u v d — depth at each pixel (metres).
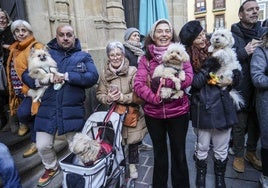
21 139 2.90
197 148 2.43
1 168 2.05
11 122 3.06
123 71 2.53
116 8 3.84
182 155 2.25
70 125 2.30
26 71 2.44
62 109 2.28
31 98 2.58
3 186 2.13
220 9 19.56
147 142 3.76
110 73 2.57
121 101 2.46
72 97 2.32
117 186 2.19
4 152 2.09
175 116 2.14
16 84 2.75
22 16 3.12
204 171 2.46
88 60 2.42
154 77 2.12
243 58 2.43
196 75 2.25
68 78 2.22
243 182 2.60
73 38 2.41
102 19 3.59
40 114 2.32
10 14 3.26
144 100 2.18
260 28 2.65
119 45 2.53
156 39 2.22
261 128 2.24
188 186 2.35
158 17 3.98
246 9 2.55
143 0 4.01
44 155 2.39
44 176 2.47
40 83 2.28
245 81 2.54
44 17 3.15
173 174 2.32
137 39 3.21
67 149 3.08
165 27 2.17
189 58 2.18
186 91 2.25
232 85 2.24
